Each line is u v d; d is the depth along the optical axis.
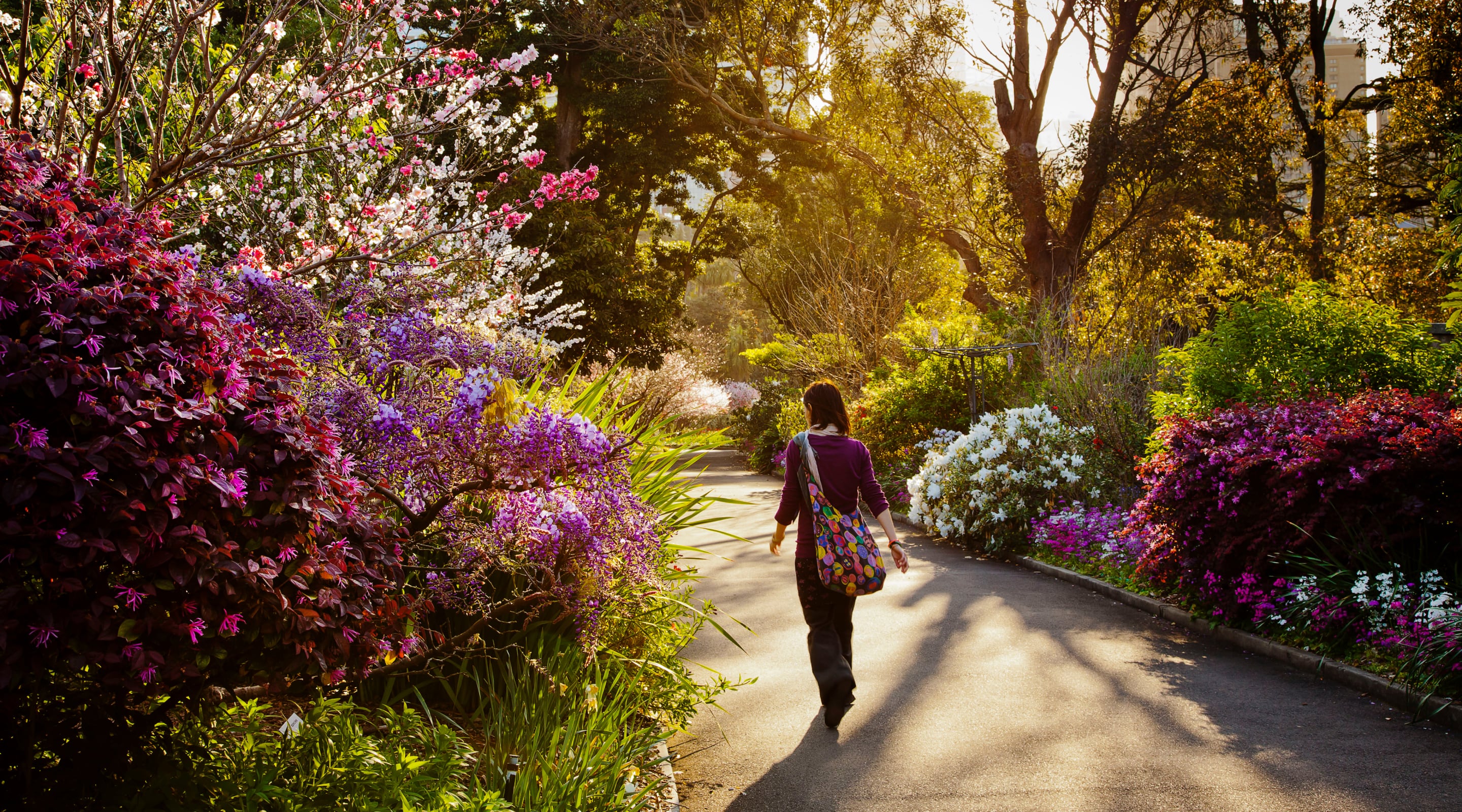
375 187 6.19
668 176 30.27
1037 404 13.75
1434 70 23.91
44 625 1.99
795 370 25.50
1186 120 19.95
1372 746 4.47
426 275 4.68
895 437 17.30
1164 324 18.11
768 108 27.08
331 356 3.83
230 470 2.36
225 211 6.09
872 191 29.67
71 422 2.09
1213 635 6.80
